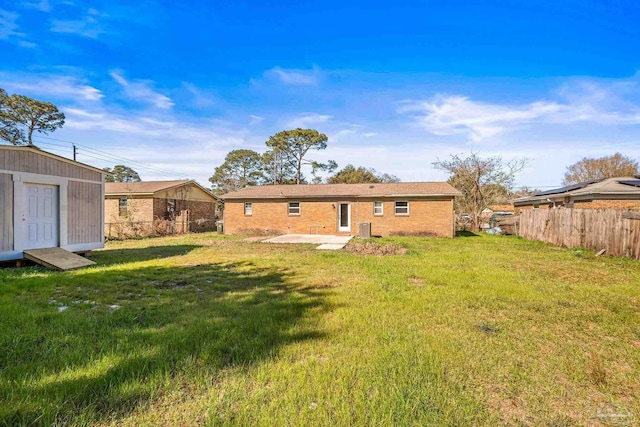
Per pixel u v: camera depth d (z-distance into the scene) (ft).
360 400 7.16
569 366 9.19
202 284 19.71
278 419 6.45
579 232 37.11
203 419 6.54
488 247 40.11
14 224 25.08
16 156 25.25
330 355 9.63
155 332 11.27
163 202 69.05
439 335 11.38
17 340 10.22
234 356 9.41
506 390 7.94
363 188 63.21
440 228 56.44
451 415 6.77
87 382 7.73
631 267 25.86
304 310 14.19
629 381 8.47
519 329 12.14
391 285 19.30
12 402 6.83
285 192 63.67
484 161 71.36
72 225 29.66
